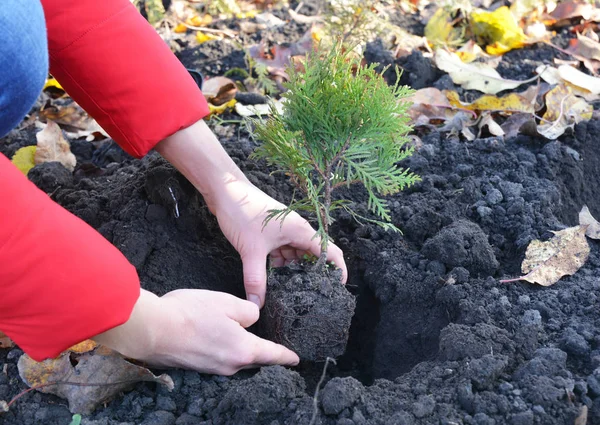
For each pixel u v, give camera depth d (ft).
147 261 6.57
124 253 6.46
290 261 6.51
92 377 5.17
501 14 11.29
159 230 6.69
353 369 6.56
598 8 12.07
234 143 8.11
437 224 7.06
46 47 4.48
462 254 6.48
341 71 5.26
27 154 8.30
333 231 7.17
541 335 5.62
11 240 3.95
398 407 4.98
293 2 13.34
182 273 6.57
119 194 7.06
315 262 6.26
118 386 5.22
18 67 4.20
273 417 5.03
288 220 6.15
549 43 10.88
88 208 6.98
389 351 6.35
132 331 4.68
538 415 4.83
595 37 11.20
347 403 4.94
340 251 6.38
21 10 4.19
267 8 13.38
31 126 9.29
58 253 4.13
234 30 12.27
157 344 4.89
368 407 4.94
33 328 4.31
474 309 5.90
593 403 4.99
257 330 6.45
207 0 12.96
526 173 7.86
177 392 5.32
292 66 5.34
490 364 5.15
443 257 6.51
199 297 5.22
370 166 5.75
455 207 7.31
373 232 7.06
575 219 7.94
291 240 6.17
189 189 6.89
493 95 9.62
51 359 5.32
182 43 11.78
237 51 11.26
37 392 5.35
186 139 5.92
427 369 5.48
